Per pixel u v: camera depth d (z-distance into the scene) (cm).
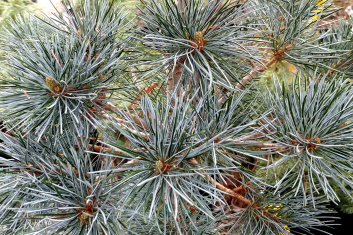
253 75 58
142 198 45
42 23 53
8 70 47
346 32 63
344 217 104
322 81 49
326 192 44
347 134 46
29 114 46
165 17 50
